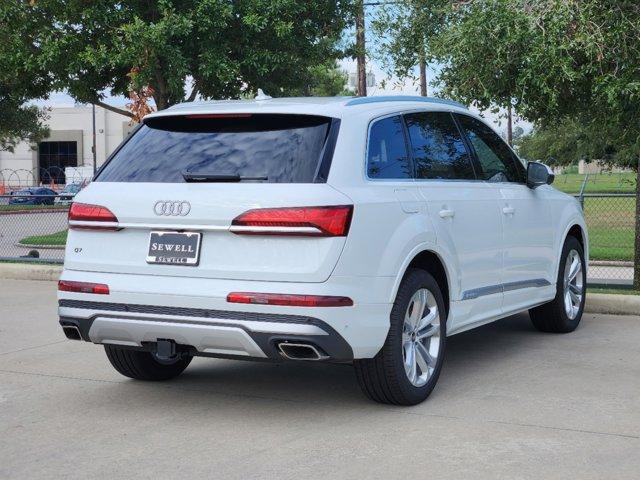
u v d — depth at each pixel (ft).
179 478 14.15
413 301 18.39
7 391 20.18
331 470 14.43
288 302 16.03
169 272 17.07
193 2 51.24
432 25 39.65
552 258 25.62
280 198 16.30
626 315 30.53
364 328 16.72
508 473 14.21
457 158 21.34
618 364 22.61
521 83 30.42
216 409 18.47
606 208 72.18
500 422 17.22
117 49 49.70
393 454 15.25
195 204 16.81
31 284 39.81
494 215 21.93
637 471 14.29
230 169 17.08
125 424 17.39
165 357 17.56
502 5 30.40
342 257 16.30
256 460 15.01
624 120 32.42
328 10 54.75
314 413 18.04
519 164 24.59
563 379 20.93
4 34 51.57
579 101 33.24
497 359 23.32
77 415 18.08
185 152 17.88
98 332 17.83
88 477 14.25
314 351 16.19
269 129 17.63
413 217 18.34
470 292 20.70
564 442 15.88
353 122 17.78
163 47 48.49
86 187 18.31
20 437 16.57
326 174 16.69
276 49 54.49
